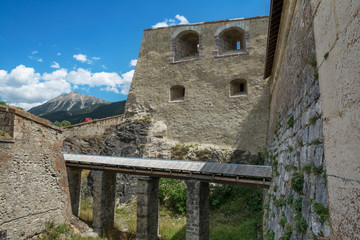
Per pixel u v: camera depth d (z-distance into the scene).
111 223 14.36
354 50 1.78
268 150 14.73
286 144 6.61
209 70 21.11
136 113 22.47
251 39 20.27
